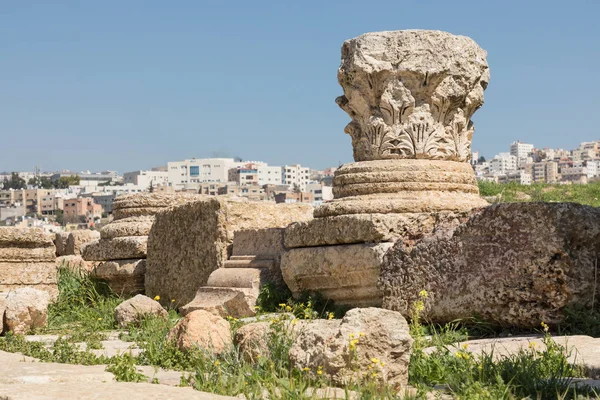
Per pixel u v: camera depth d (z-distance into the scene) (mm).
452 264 9266
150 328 10586
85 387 5969
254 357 7160
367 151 11477
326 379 6273
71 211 151000
